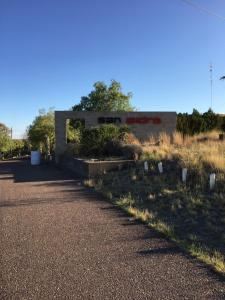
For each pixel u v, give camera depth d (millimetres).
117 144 11633
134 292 2824
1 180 10594
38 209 5805
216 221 4645
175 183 6898
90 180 8688
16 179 10688
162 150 9914
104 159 10500
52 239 4152
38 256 3625
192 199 5594
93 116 17750
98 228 4586
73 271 3246
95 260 3496
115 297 2748
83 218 5117
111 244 3953
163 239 4094
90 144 12672
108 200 6453
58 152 17484
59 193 7383
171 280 3014
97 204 6117
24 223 4895
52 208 5855
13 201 6617
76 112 17641
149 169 8492
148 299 2707
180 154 8680
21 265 3398
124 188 7328
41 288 2920
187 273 3146
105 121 17875
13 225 4797
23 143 40188
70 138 18609
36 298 2752
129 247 3848
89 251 3746
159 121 18453
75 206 5984
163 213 5297
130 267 3311
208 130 19094
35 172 13086
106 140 12484
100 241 4059
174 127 18578
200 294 2764
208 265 3299
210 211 5059
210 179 6059
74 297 2764
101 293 2818
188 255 3576
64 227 4652
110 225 4719
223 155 7980
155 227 4512
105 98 32438
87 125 17688
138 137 18188
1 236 4301
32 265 3396
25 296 2785
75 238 4180
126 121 18109
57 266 3365
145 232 4375
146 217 4988
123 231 4438
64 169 13945
